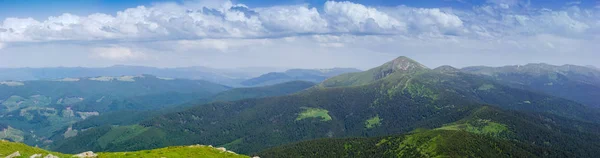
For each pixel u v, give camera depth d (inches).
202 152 6186.0
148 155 5502.0
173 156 5620.1
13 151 5251.0
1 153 5022.1
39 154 4953.3
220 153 6358.3
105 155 5285.4
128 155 5403.5
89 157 5137.8
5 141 5679.1
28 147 5639.8
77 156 5152.6
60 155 5393.7
